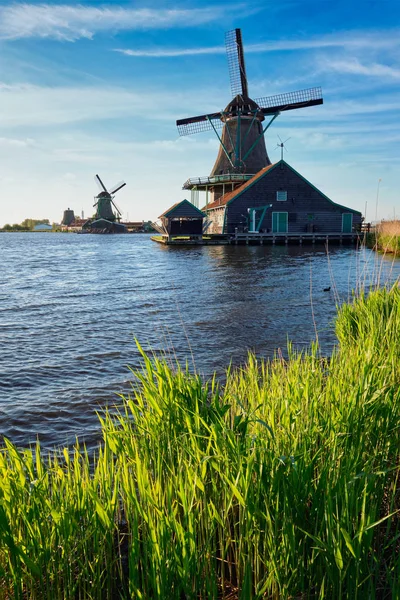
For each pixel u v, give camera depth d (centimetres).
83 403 748
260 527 285
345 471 290
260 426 362
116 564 317
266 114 6016
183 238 5903
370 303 789
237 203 5278
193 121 6106
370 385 383
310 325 1288
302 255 3859
